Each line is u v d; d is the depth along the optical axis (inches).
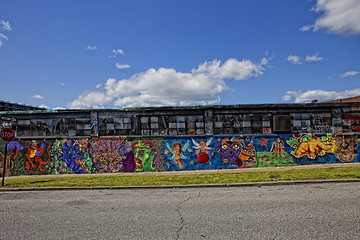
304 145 553.0
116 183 409.1
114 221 221.5
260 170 494.6
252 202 269.7
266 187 351.9
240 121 555.5
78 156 569.0
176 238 179.0
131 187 381.1
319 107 557.6
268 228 191.8
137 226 206.4
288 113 555.8
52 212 259.6
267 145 551.2
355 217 209.9
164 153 557.0
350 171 430.9
